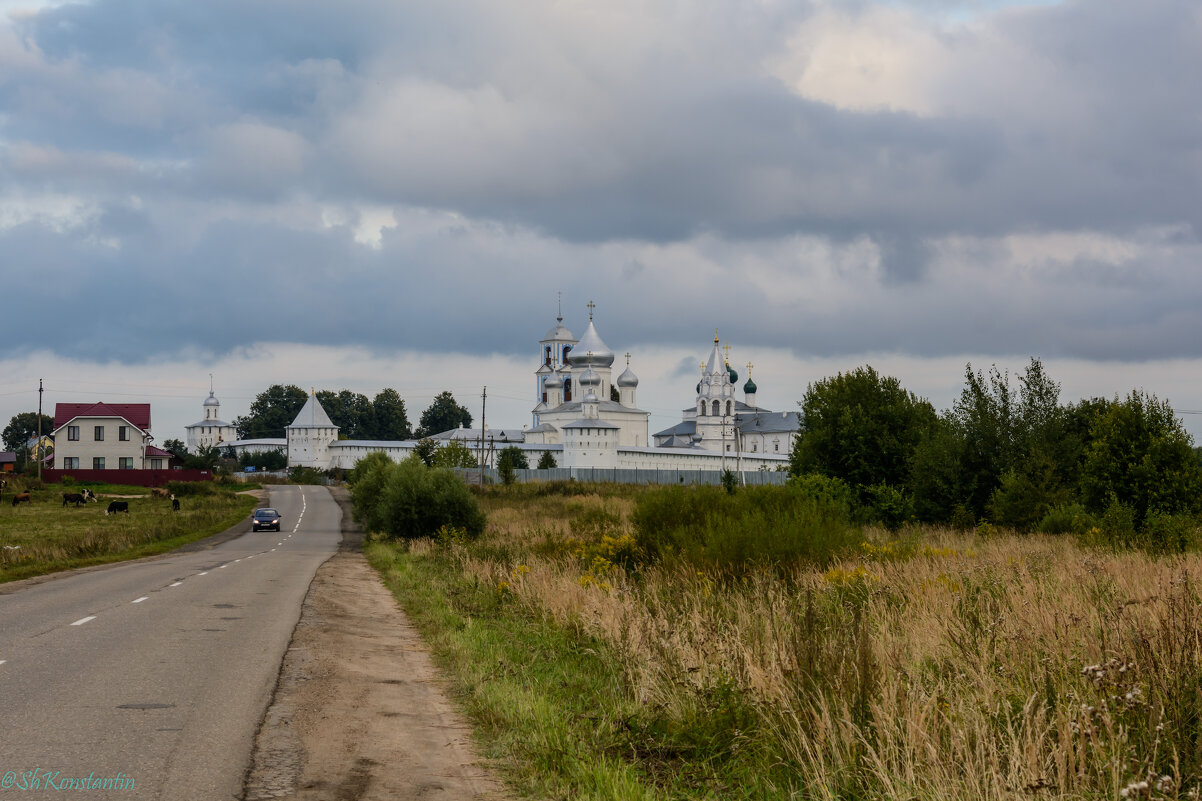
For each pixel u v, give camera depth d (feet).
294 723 32.45
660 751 30.22
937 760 23.91
